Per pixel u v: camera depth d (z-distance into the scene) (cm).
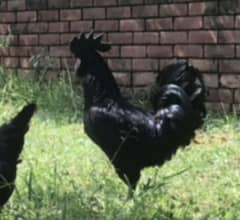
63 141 1088
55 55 1489
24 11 1531
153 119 732
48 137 1119
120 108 728
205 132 1130
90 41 737
